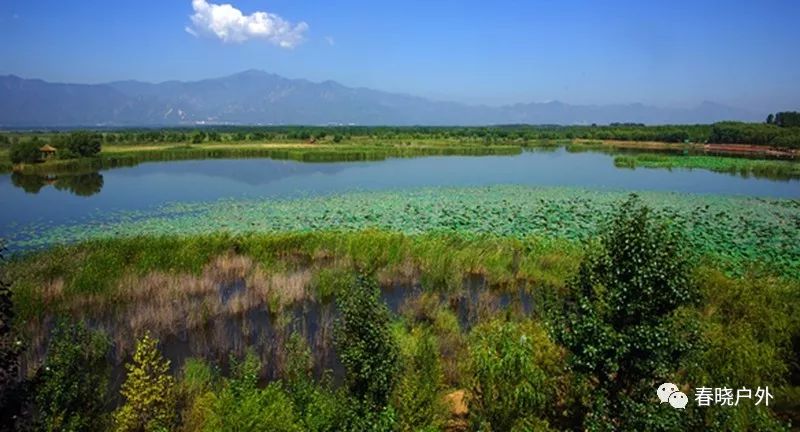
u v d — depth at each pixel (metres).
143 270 20.14
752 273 19.31
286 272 21.16
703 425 8.78
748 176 64.56
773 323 12.42
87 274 19.08
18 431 8.02
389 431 9.43
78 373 11.02
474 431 10.41
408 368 12.34
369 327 10.51
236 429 8.99
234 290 20.28
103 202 42.28
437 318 17.16
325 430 9.51
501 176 61.19
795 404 10.99
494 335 11.16
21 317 16.08
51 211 38.47
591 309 8.32
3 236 30.58
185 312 17.62
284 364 14.56
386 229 31.28
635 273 7.98
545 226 32.91
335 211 37.78
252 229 32.03
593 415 8.55
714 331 10.91
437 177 59.56
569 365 8.90
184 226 33.12
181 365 14.74
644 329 7.84
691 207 41.50
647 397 8.38
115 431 10.98
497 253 23.47
